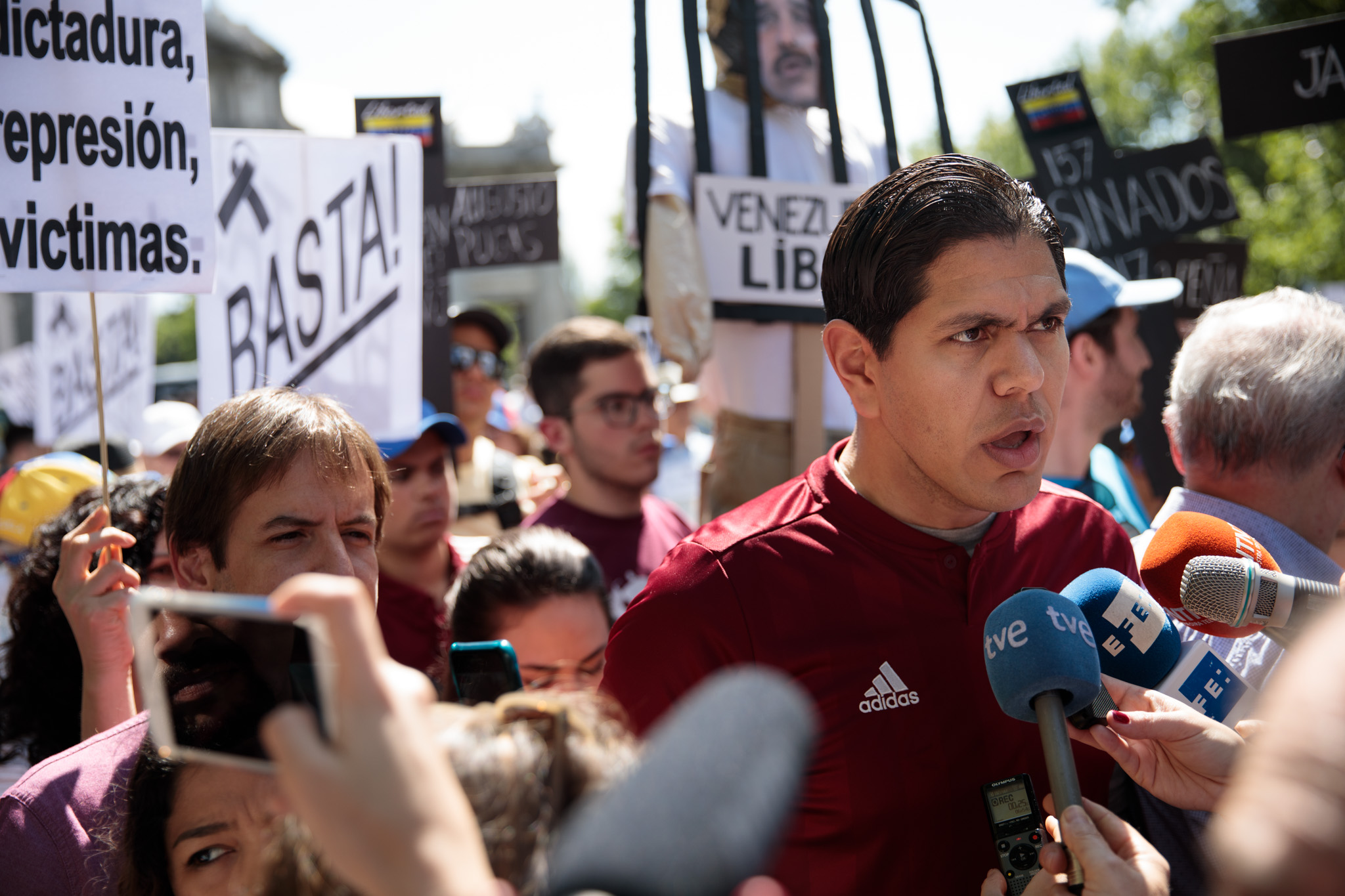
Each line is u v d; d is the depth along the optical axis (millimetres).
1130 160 4254
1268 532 1917
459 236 5324
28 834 1702
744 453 3604
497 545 2432
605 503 3957
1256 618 1495
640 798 575
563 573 2348
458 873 667
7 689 2326
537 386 4027
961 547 1767
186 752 893
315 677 999
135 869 1510
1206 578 1512
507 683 1358
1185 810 1646
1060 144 4301
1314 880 545
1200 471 2010
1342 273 14273
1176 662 1688
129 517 2408
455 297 28672
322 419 1723
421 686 771
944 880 1670
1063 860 1324
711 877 528
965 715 1703
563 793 931
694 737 603
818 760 1674
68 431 6129
